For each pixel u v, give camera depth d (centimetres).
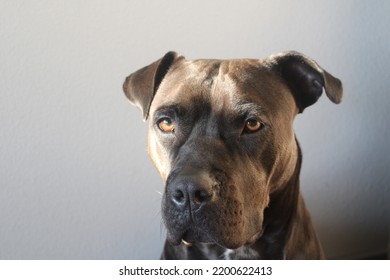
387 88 288
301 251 199
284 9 258
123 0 233
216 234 150
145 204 260
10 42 221
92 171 247
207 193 146
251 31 255
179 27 244
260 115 160
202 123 162
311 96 184
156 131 171
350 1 269
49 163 238
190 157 154
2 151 230
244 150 161
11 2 218
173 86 171
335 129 284
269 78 172
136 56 240
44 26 224
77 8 228
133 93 183
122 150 250
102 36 233
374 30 278
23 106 229
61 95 233
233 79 164
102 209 253
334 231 300
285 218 189
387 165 301
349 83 279
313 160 285
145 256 266
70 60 231
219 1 247
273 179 172
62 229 248
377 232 309
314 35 266
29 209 240
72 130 239
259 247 192
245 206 158
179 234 154
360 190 299
